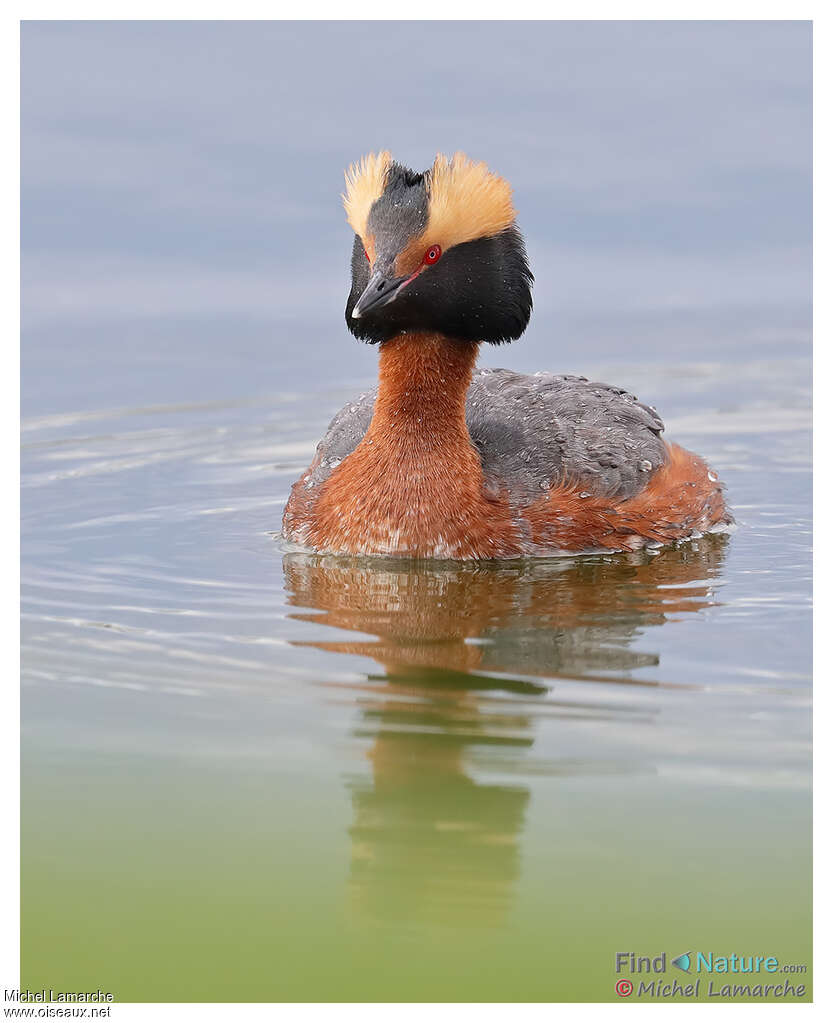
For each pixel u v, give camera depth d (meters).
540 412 17.98
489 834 9.51
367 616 14.06
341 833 9.40
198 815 9.70
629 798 9.94
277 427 23.92
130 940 8.47
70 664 12.62
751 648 13.06
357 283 17.12
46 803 9.94
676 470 18.50
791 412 24.91
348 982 8.17
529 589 15.10
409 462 16.30
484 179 16.61
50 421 23.69
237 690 11.94
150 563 16.28
